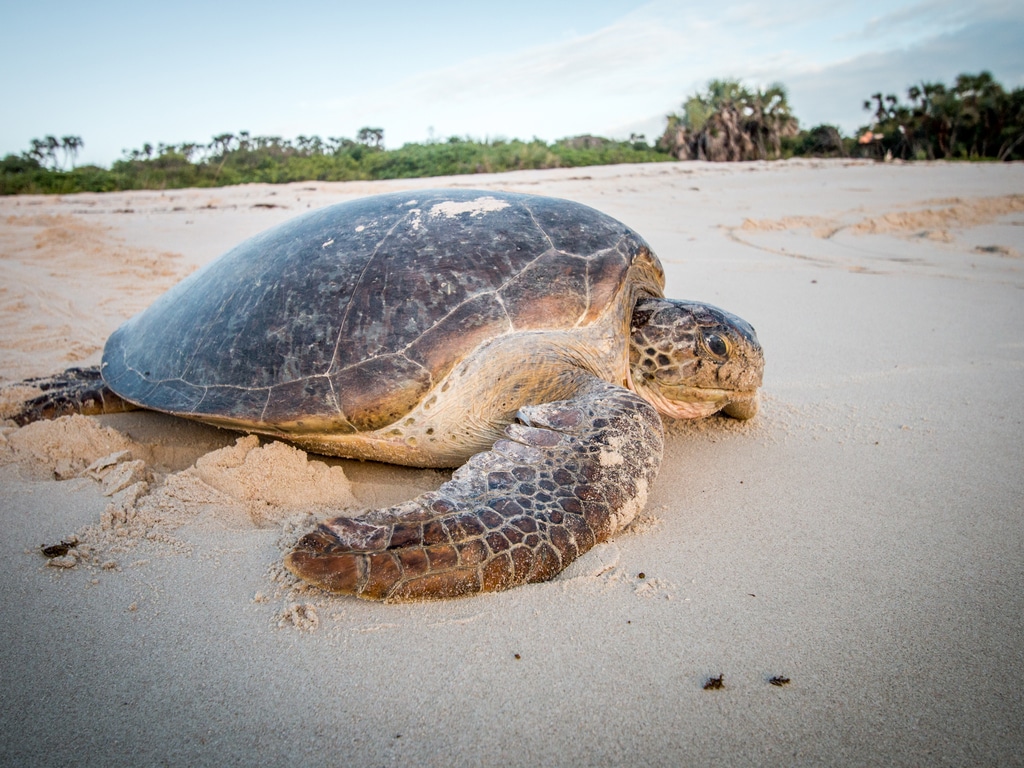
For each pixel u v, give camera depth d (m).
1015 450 0.88
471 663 0.53
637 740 0.47
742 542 0.69
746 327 0.89
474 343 0.75
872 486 0.80
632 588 0.62
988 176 5.32
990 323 1.45
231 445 0.90
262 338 0.81
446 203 0.88
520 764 0.45
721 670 0.53
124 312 1.58
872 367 1.21
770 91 11.15
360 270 0.80
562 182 4.73
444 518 0.61
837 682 0.52
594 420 0.70
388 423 0.77
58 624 0.57
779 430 0.96
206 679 0.52
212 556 0.66
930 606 0.60
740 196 3.88
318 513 0.74
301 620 0.57
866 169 6.27
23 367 1.22
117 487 0.77
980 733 0.48
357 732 0.48
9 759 0.46
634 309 0.90
